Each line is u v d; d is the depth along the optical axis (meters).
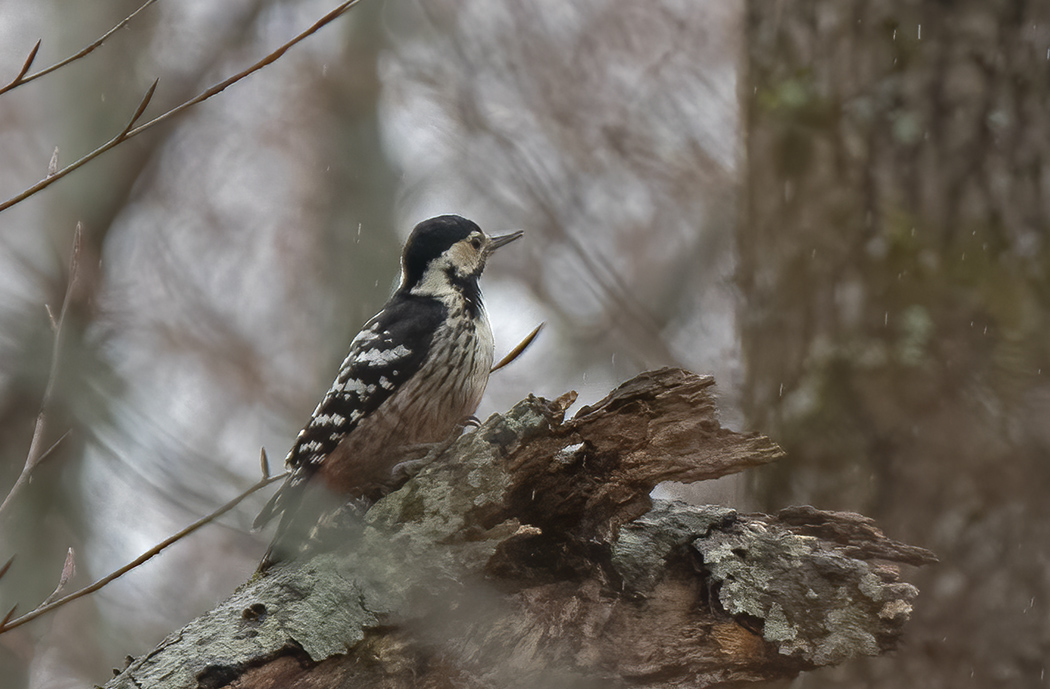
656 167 19.41
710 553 6.37
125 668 5.78
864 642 6.21
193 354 21.22
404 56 20.52
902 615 6.20
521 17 19.48
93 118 19.84
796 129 8.90
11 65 20.03
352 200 21.38
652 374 6.13
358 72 21.47
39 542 18.28
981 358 8.12
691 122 19.39
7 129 20.12
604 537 6.39
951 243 8.38
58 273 19.19
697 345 19.42
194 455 17.25
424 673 5.99
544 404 6.13
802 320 8.71
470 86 19.88
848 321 8.47
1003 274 8.25
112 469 17.22
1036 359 8.07
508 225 20.97
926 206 8.47
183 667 5.65
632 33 19.53
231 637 5.78
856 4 8.80
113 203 20.17
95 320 19.58
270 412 21.14
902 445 8.13
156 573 19.39
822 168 8.78
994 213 8.38
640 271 20.27
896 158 8.56
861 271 8.49
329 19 5.72
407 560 5.99
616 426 6.13
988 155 8.45
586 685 6.22
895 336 8.29
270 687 5.73
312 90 21.66
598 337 20.89
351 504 6.89
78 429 17.89
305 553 6.38
